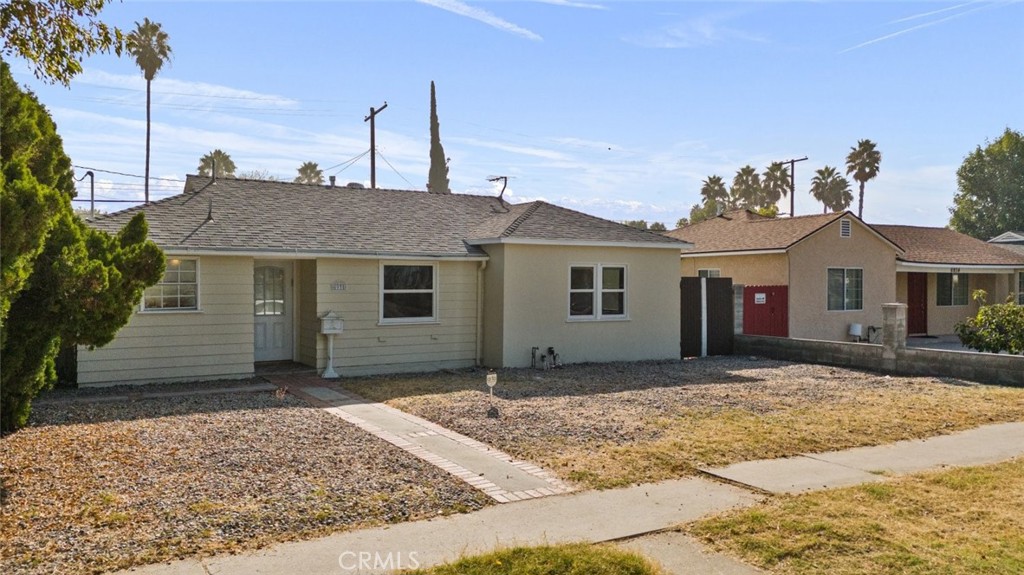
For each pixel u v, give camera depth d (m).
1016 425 9.95
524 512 6.19
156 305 12.82
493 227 16.52
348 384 13.20
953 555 5.21
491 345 15.82
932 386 13.35
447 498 6.51
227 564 4.97
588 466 7.61
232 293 13.45
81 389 12.14
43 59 7.27
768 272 21.28
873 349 15.86
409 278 15.20
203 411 10.35
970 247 26.98
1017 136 46.59
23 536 5.35
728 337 19.00
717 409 10.79
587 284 16.69
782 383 13.61
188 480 6.80
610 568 4.89
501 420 9.89
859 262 22.34
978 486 6.95
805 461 7.95
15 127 7.98
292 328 15.43
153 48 42.78
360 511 6.09
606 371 15.24
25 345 8.42
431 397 11.73
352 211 16.44
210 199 15.11
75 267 8.30
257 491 6.52
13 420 8.73
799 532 5.67
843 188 63.53
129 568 4.87
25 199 6.94
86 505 6.04
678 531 5.76
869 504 6.38
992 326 16.19
